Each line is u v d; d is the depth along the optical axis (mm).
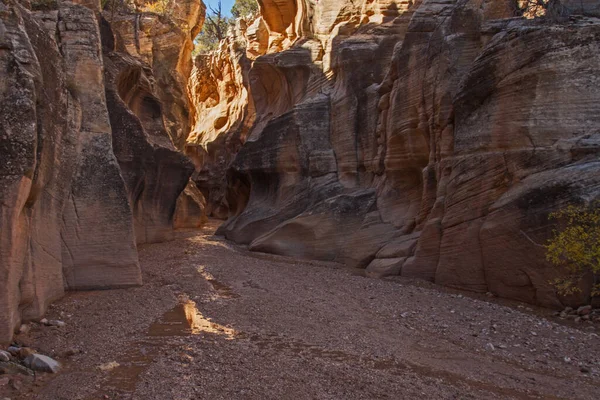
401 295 11375
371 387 6246
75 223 10930
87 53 11953
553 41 10578
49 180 9461
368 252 15477
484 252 11094
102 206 11242
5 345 7113
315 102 20312
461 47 13375
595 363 7191
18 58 7711
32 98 7637
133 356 7324
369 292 11719
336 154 19438
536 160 10477
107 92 16766
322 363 7070
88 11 12406
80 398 5840
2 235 7184
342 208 17047
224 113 40219
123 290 11172
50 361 6750
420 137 15023
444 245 12273
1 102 7465
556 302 9602
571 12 12102
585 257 8875
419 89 14781
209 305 10297
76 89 11539
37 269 8844
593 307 9211
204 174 38781
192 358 7230
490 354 7625
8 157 7328
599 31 10328
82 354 7355
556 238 9320
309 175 19781
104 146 11539
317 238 17109
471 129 11922
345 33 21422
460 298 10977
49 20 11812
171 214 20703
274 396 5957
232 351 7551
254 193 23250
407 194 15836
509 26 12602
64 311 9297
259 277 13516
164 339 8117
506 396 6105
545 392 6242
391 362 7242
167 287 11828
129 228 11500
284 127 20953
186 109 33688
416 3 19312
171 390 6070
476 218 11453
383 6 20766
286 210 19984
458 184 12000
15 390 5984
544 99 10586
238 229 21484
